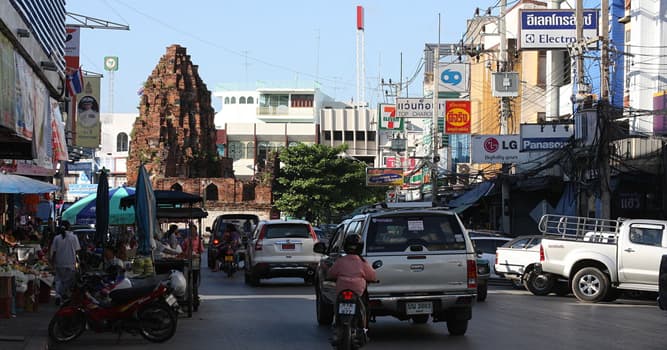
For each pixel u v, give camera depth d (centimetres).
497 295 2414
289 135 10812
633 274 2097
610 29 3609
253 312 1836
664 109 2975
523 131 3406
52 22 2023
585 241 2170
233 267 3231
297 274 2639
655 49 3312
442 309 1348
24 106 1565
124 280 1410
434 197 4656
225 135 10650
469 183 5206
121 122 10175
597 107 2700
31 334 1402
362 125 10819
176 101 7475
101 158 9338
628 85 3412
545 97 4878
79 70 3303
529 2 5234
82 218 2338
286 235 2652
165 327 1370
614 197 3161
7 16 1425
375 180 6594
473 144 3800
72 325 1365
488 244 2947
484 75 5606
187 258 1838
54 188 2109
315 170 7612
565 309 1922
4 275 1661
